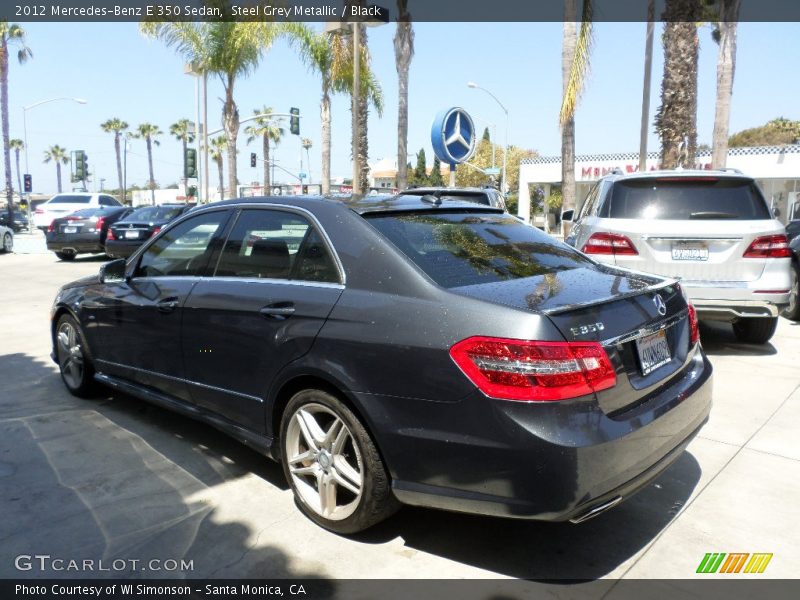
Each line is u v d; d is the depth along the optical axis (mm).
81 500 3480
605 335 2686
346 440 3072
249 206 3830
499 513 2584
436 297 2793
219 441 4316
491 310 2635
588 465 2471
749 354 6391
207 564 2902
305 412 3197
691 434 3133
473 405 2566
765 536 3137
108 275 4590
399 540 3113
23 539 3096
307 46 23031
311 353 3078
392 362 2775
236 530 3189
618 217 6020
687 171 6227
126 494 3555
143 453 4105
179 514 3344
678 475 3777
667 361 3141
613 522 3271
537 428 2465
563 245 3918
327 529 3180
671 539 3113
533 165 38469
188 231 4164
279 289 3371
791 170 30531
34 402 5082
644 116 14523
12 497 3504
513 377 2500
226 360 3611
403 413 2750
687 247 5770
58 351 5301
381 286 2973
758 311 5738
